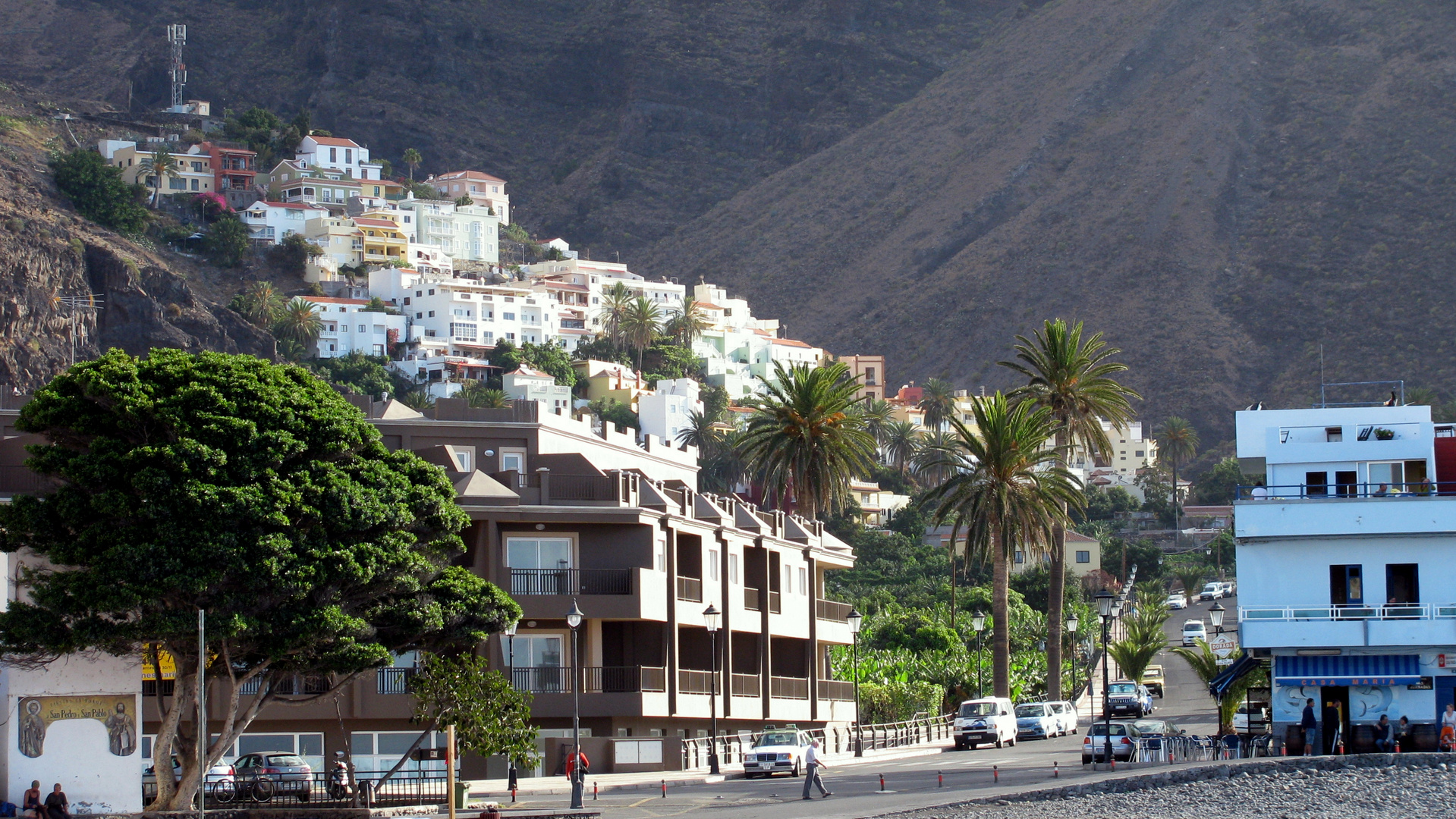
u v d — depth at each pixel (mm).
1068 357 108562
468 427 83938
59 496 52625
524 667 75188
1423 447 69375
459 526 58281
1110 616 68750
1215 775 58188
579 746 67188
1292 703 66375
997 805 54969
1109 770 65438
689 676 80750
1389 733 64000
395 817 55500
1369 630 64875
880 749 89500
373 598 55938
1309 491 69812
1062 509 102375
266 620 52750
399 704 72500
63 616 52281
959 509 103000
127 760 54812
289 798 61031
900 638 133500
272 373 55875
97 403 53875
